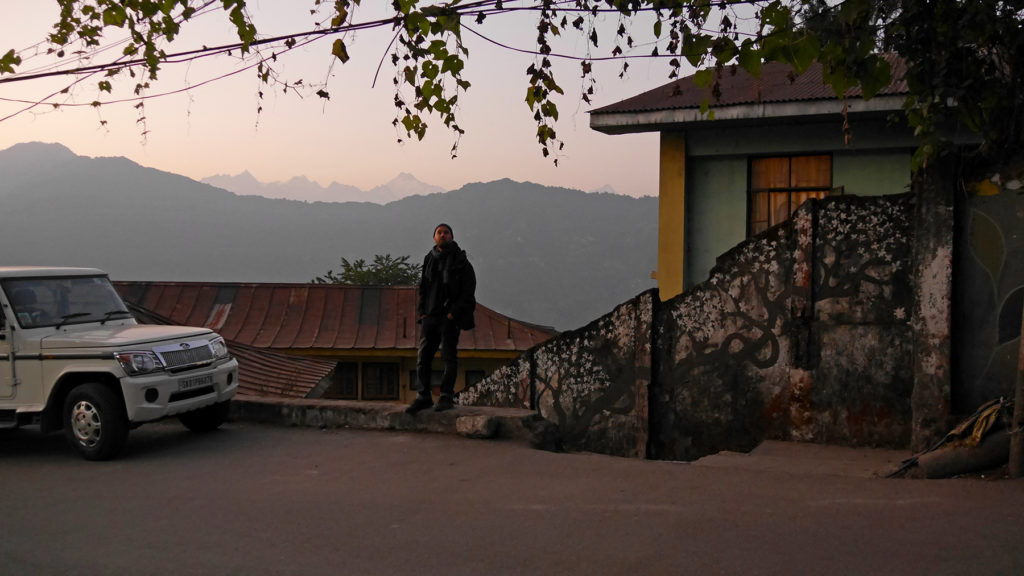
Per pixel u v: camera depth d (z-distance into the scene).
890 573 4.00
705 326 8.53
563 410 9.60
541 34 6.06
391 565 4.43
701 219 13.39
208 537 5.03
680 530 4.81
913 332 7.13
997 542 4.34
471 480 6.27
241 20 6.56
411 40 5.98
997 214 6.73
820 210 7.82
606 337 9.26
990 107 6.22
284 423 8.94
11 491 6.36
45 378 7.57
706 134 13.13
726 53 5.18
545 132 6.23
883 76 5.14
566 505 5.46
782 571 4.09
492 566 4.36
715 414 8.47
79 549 4.88
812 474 6.02
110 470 7.01
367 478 6.46
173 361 7.72
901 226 7.45
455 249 8.08
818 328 7.87
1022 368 5.55
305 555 4.64
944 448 6.09
